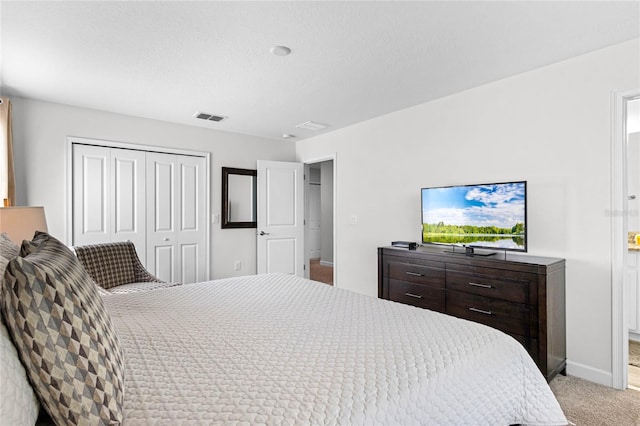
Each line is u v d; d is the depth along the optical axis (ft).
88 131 12.46
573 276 8.41
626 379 7.69
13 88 10.39
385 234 13.33
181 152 14.55
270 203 16.80
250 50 8.00
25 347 2.46
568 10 6.41
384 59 8.46
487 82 9.99
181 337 4.52
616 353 7.75
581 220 8.30
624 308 7.74
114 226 13.03
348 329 4.83
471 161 10.52
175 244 14.46
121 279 10.49
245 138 16.51
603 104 7.96
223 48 7.91
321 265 25.53
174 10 6.42
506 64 8.78
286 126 14.94
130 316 5.42
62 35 7.30
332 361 3.80
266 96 11.16
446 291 9.60
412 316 5.40
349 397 3.09
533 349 7.82
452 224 10.44
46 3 6.18
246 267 16.52
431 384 3.48
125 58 8.41
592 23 6.86
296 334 4.65
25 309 2.47
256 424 2.68
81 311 2.73
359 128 14.40
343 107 12.35
